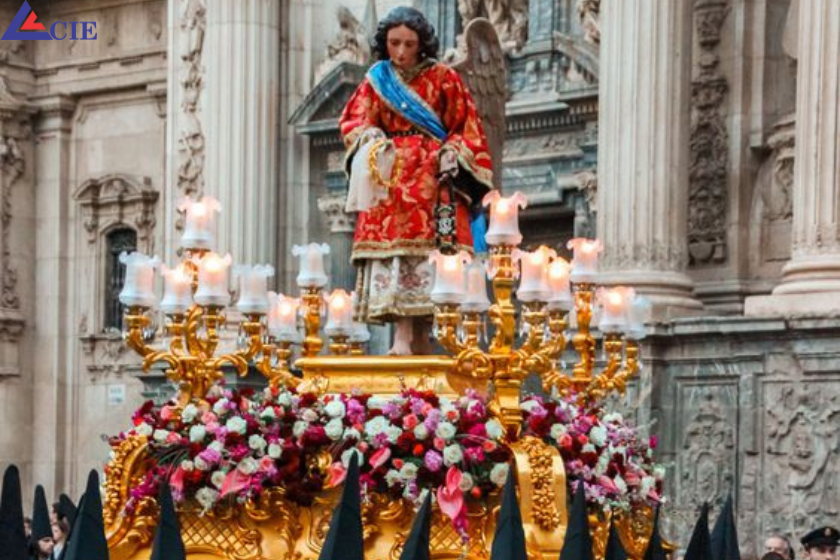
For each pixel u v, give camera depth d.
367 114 16.50
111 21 56.94
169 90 48.44
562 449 15.99
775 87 38.94
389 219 16.34
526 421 16.03
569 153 42.78
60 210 57.69
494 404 15.84
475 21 24.34
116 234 57.31
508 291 15.78
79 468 57.31
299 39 47.81
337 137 46.84
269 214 46.88
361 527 13.12
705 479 35.38
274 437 15.50
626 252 37.12
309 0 47.91
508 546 13.19
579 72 42.53
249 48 46.91
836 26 34.34
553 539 15.09
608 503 16.08
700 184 39.16
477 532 15.19
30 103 57.94
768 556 25.14
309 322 17.55
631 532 17.00
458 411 15.27
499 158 24.84
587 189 41.94
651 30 37.28
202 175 47.62
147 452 16.17
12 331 57.47
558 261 16.95
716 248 38.81
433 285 15.91
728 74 39.09
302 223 47.41
